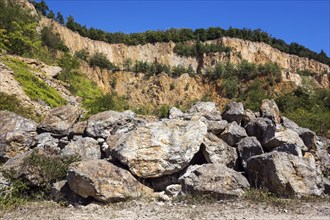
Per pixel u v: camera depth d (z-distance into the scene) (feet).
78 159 33.47
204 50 272.51
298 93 183.62
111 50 263.29
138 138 31.53
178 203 27.68
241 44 288.10
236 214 24.18
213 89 221.05
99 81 210.59
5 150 36.40
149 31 290.76
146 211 25.49
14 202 28.53
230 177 29.45
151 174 30.78
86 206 27.55
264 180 30.42
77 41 241.35
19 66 87.81
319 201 28.35
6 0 151.53
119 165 31.09
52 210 26.45
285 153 30.91
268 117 41.24
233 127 37.29
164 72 226.79
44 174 31.14
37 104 70.23
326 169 38.73
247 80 224.53
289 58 306.96
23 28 128.98
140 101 210.38
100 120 37.60
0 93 59.72
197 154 35.04
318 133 67.87
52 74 104.32
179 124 33.47
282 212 24.85
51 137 38.68
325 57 316.19
